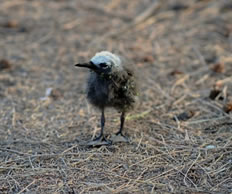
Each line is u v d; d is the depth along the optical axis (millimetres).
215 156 9086
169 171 8594
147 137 10023
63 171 8656
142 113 11320
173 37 17531
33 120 11094
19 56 15719
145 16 19797
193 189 7953
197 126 10547
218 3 20891
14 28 18609
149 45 16812
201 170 8617
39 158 9211
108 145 9672
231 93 12328
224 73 13906
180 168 8680
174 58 15414
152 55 15734
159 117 11117
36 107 11883
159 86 13078
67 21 19547
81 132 10414
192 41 17000
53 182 8297
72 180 8344
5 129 10578
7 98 12430
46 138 10117
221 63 14086
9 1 22188
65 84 13461
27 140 9992
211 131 10242
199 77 13734
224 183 8164
